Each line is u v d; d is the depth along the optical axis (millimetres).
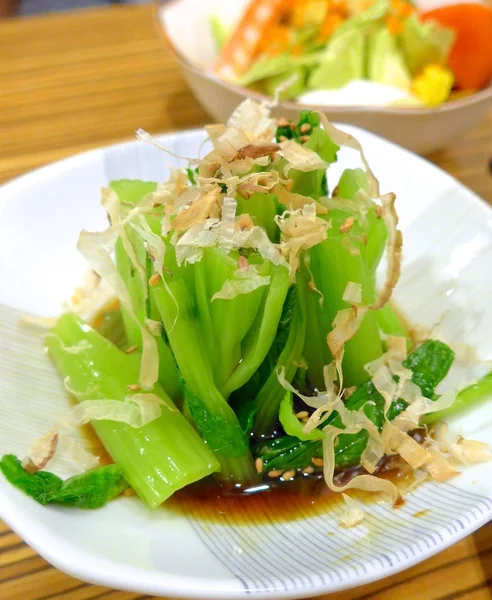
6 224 218
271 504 187
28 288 215
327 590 152
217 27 342
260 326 184
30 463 177
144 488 180
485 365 198
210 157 183
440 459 182
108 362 200
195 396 186
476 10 310
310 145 193
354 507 179
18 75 334
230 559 164
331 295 193
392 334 213
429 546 158
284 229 178
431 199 233
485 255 215
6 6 497
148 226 179
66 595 180
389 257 192
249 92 272
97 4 551
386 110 267
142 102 323
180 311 181
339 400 185
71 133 302
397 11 316
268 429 202
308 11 313
